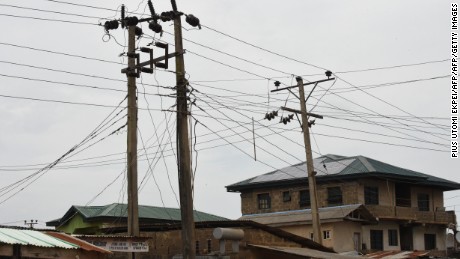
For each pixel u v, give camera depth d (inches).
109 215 1505.9
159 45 844.0
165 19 829.2
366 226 1895.9
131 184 839.1
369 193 1941.4
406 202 2084.2
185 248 772.0
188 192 785.6
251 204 2065.7
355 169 1915.6
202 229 1055.6
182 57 821.2
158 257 1026.1
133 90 860.6
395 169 2030.0
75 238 696.4
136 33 864.9
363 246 1777.8
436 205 2181.3
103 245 772.0
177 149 797.9
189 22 832.9
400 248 2005.4
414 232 2094.0
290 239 1106.1
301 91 1253.7
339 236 1700.3
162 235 1059.9
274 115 1248.8
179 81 810.2
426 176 2116.1
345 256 1042.7
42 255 632.4
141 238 803.4
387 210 1940.2
